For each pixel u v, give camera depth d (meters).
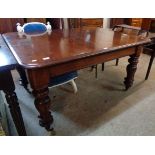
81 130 1.46
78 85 2.19
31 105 1.80
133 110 1.71
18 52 1.24
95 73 2.51
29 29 2.07
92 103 1.82
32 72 1.06
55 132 1.43
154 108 1.74
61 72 1.21
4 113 1.53
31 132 1.43
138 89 2.09
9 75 0.99
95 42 1.54
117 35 1.85
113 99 1.89
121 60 3.07
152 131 1.44
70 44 1.46
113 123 1.53
